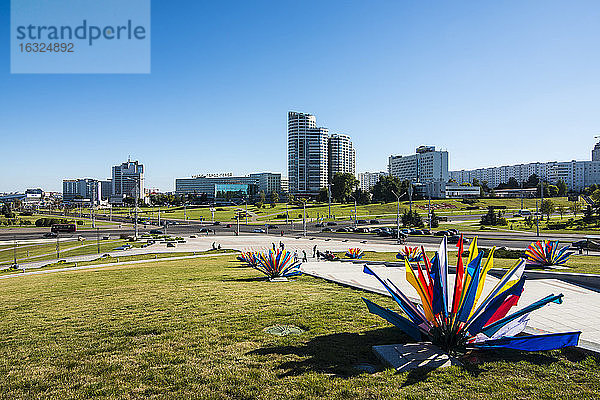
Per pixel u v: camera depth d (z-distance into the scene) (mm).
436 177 192875
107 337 10773
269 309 13523
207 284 20406
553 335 8047
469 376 7738
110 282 22828
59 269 34531
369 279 22219
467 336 8781
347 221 97125
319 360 8680
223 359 8852
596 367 8086
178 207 166125
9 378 8188
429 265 9992
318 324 11492
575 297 16250
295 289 18312
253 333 10742
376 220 94188
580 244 38500
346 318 12133
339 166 195875
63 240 66562
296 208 135125
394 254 39000
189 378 7918
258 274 25188
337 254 39906
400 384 7430
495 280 20672
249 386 7500
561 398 6910
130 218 121000
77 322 12641
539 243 24953
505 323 8750
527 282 19656
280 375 7949
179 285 20266
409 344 9289
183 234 76438
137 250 50500
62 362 9000
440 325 9125
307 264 31172
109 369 8500
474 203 126062
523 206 124688
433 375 7770
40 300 17375
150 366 8594
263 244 55719
